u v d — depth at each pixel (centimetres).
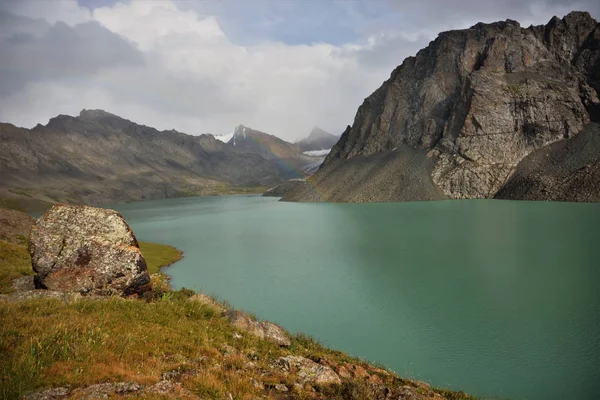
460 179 17688
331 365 1677
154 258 6756
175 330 1625
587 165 14762
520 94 19050
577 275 4581
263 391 1209
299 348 1958
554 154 16975
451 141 19562
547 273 4738
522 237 7206
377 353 2816
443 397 1645
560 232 7506
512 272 4878
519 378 2406
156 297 2344
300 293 4500
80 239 2142
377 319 3544
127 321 1616
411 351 2841
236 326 1905
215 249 7881
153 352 1346
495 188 17088
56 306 1650
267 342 1803
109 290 2069
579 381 2342
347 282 4884
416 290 4369
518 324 3247
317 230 9975
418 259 5919
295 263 6194
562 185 14462
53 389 983
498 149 18375
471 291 4216
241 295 4494
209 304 2159
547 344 2850
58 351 1190
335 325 3434
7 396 912
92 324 1454
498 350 2798
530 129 18338
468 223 9456
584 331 3036
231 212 17938
